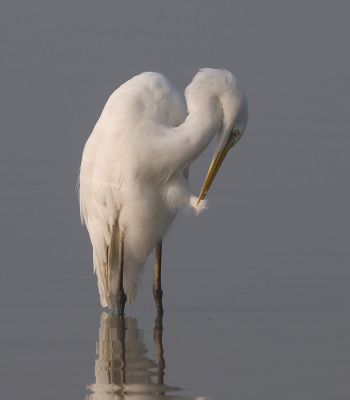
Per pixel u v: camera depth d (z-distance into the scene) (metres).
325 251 14.45
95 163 12.72
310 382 9.09
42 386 9.11
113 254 13.28
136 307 12.81
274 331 10.99
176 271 13.75
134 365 9.80
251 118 24.19
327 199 17.52
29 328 11.21
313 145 21.52
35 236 15.56
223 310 12.00
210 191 18.25
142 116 11.90
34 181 18.91
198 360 9.92
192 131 11.58
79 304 12.38
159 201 12.51
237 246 14.84
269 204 17.27
